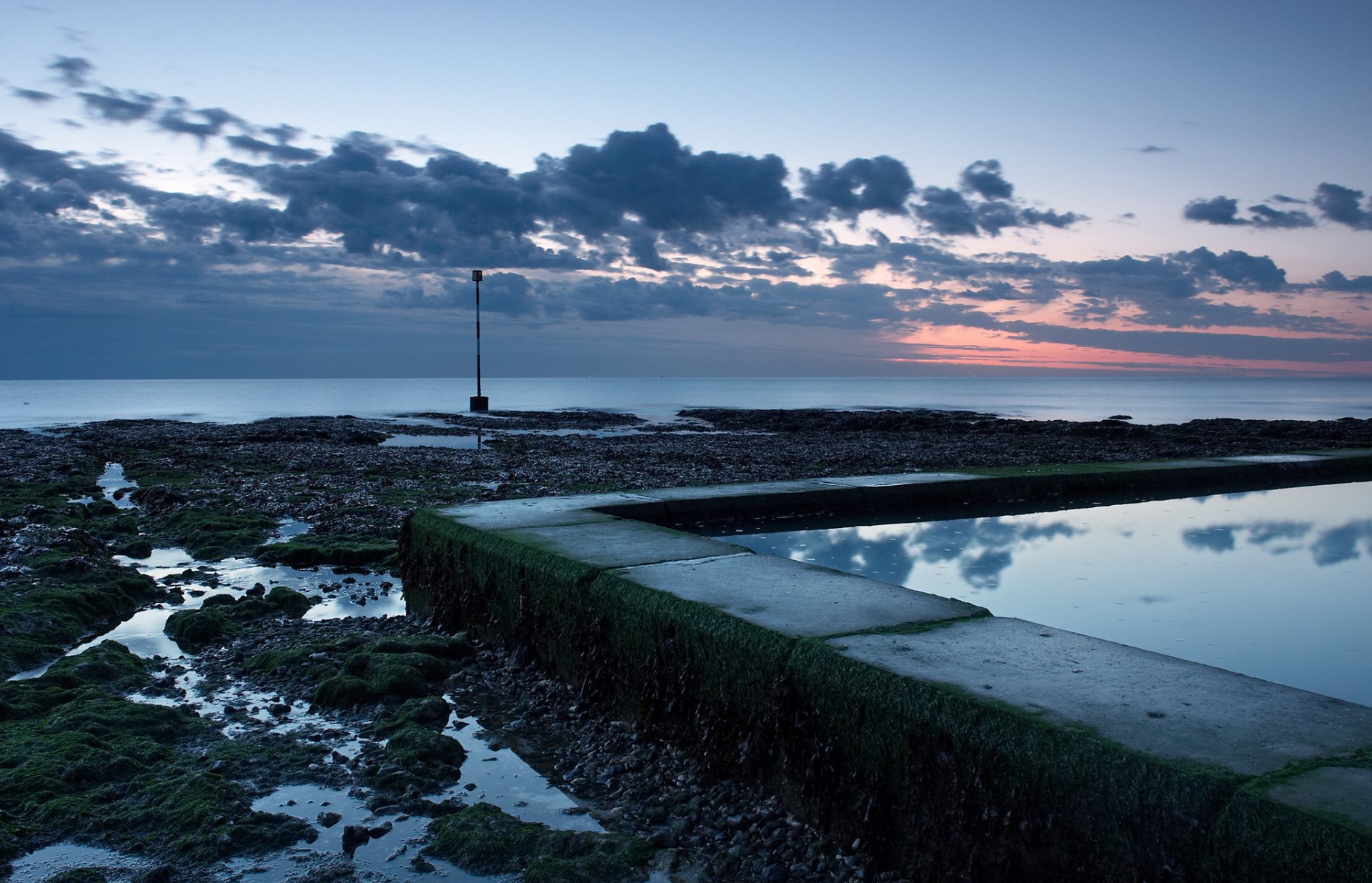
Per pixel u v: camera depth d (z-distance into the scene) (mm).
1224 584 8078
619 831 4492
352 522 13547
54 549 10719
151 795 4699
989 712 3496
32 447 28484
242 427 40406
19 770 4840
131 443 30375
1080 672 3941
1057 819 3223
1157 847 2918
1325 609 7176
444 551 8336
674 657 5309
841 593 5477
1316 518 11383
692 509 10203
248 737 5648
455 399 103125
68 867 4047
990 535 10211
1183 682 3787
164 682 6691
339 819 4578
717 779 4887
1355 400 98062
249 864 4133
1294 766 2926
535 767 5301
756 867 4113
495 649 7359
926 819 3742
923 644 4395
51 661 7301
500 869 4102
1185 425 42344
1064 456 24781
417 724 5824
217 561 11477
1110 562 8867
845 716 4141
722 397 114188
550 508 9289
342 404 83125
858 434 38938
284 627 8305
